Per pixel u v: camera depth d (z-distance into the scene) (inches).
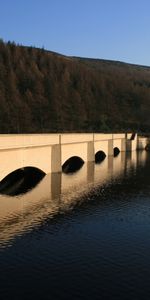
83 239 1561.3
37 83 7529.5
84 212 1974.7
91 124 6978.4
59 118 6604.3
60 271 1261.1
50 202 2162.9
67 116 6934.1
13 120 5669.3
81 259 1357.0
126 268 1298.0
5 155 2343.8
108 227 1737.2
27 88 7273.6
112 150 5088.6
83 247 1471.5
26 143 2564.0
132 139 6043.3
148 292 1144.8
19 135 2461.9
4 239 1528.1
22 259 1343.5
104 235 1624.0
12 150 2420.0
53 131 5905.5
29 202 2135.8
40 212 1936.5
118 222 1822.1
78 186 2664.9
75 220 1824.6
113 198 2322.8
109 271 1270.9
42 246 1466.5
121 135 5679.1
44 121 6284.5
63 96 7701.8
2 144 2257.6
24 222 1754.4
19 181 2778.1
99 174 3270.2
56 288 1150.3
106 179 3004.4
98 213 1968.5
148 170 3580.2
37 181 2797.7
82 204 2148.1
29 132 5497.1
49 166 3115.2
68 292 1131.3
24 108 6314.0
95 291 1138.7
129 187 2677.2
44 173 3029.0
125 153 5570.9
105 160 4483.3
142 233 1659.7
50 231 1646.2
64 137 3260.3
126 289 1159.6
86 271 1266.0
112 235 1626.5
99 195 2394.2
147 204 2183.8
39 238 1551.4
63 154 3356.3
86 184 2753.4
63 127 6279.5
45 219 1818.4
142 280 1214.9
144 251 1449.3
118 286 1175.0
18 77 7529.5
